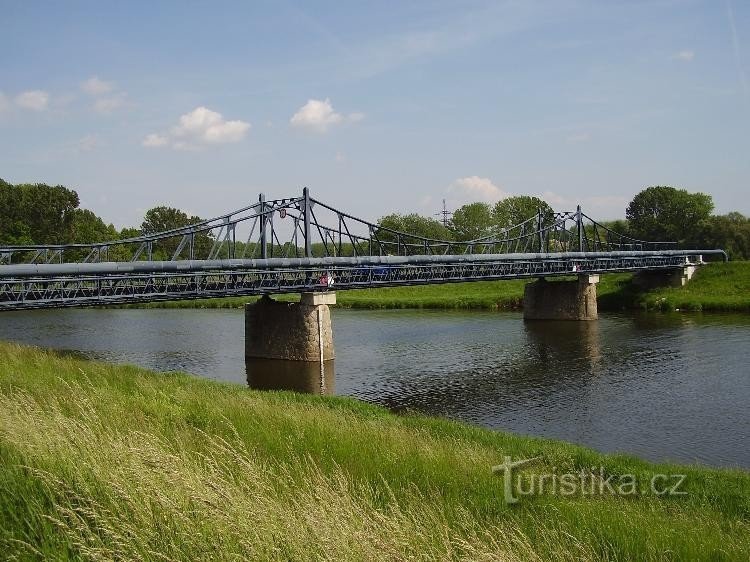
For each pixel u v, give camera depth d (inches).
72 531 220.1
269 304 1776.6
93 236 4005.9
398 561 228.1
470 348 1871.3
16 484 265.1
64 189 4074.8
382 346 1934.1
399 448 494.9
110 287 1450.5
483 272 2439.7
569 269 2721.5
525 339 2034.9
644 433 952.3
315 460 426.6
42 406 450.3
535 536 318.0
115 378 828.0
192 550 223.1
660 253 3105.3
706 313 2628.0
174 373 1071.6
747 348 1702.8
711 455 837.2
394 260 2079.2
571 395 1236.5
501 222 5196.9
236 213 1883.6
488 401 1208.2
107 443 304.8
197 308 3324.3
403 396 1272.1
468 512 326.3
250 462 312.8
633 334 2074.3
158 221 4874.5
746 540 377.1
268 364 1656.0
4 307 1243.8
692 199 4475.9
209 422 520.4
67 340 2066.9
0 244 3644.2
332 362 1679.4
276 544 224.1
